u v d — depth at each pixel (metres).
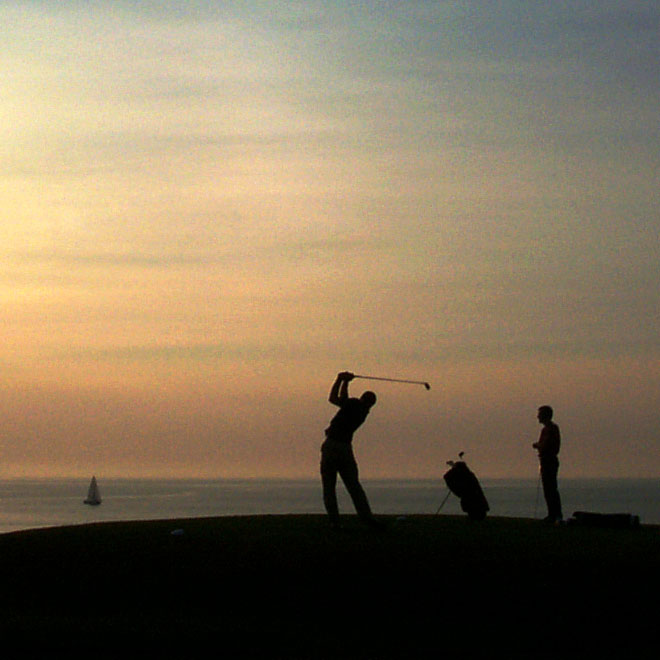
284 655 16.12
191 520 23.72
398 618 17.19
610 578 18.20
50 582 19.23
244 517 23.95
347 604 17.69
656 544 20.28
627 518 22.70
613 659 15.88
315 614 17.45
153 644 16.55
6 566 20.14
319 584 18.34
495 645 16.33
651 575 18.30
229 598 18.12
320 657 16.05
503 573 18.47
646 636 16.48
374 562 19.03
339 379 21.58
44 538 21.73
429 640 16.53
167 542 20.77
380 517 24.09
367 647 16.34
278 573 18.81
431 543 20.09
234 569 19.09
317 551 19.67
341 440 21.09
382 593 17.92
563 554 19.31
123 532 21.94
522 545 19.95
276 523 22.55
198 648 16.44
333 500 21.34
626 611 17.14
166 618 17.52
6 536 22.39
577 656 15.98
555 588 17.89
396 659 15.89
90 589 18.81
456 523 22.78
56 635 16.91
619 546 20.00
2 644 16.58
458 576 18.42
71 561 20.08
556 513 23.19
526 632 16.67
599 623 16.84
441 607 17.45
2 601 18.48
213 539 20.75
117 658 16.17
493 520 23.47
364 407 21.30
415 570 18.66
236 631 16.95
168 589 18.58
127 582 18.95
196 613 17.72
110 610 17.95
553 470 23.19
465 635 16.64
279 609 17.67
